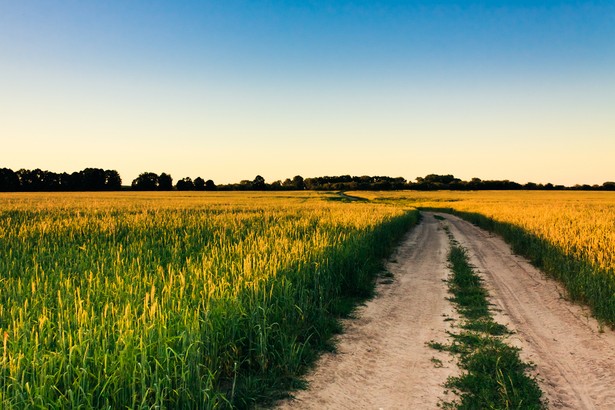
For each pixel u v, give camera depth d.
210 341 5.57
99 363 4.35
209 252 10.65
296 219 22.50
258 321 6.25
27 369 4.09
